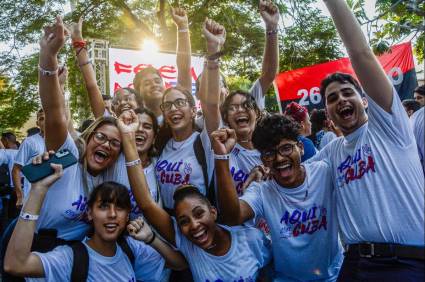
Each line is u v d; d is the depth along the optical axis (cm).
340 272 253
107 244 276
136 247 291
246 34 1127
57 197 281
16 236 244
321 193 274
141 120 332
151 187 329
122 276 278
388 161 232
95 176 312
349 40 227
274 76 394
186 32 411
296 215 274
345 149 259
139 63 877
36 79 1509
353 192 243
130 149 284
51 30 268
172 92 349
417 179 229
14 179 546
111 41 1476
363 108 253
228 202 271
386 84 229
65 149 271
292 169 270
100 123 304
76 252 266
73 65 1336
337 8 227
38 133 544
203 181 330
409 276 219
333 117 258
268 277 310
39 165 254
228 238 288
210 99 330
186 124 346
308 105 673
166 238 289
